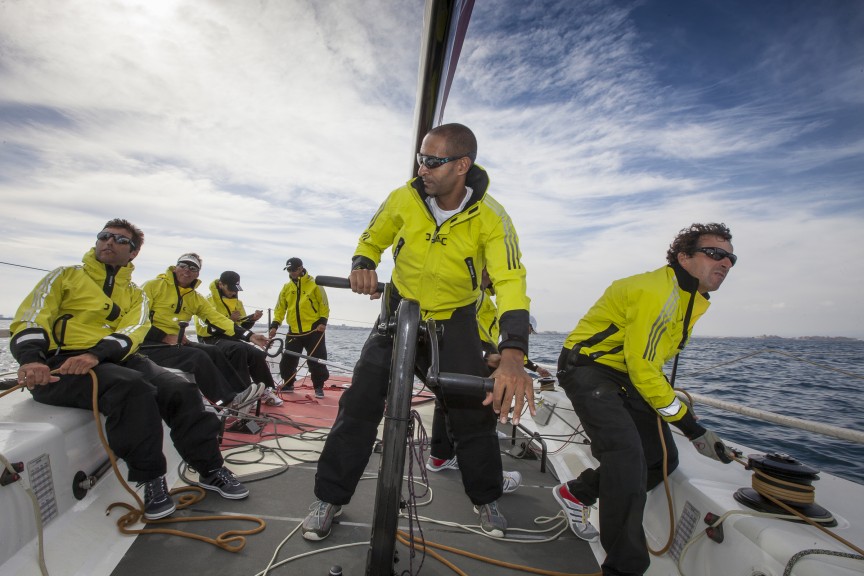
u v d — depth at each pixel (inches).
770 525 58.3
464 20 111.8
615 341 77.2
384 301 60.4
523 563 80.1
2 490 61.3
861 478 170.7
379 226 79.0
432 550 81.2
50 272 92.0
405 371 45.4
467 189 71.8
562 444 138.7
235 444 130.4
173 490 95.6
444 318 77.2
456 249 71.9
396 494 43.5
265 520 86.9
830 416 295.6
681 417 68.7
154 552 74.9
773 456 65.4
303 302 229.5
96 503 80.5
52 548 67.4
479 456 82.4
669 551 75.1
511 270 63.9
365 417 78.0
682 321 76.9
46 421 75.2
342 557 76.0
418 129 165.2
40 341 83.2
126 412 80.6
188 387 93.4
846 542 51.9
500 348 51.7
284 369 231.3
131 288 107.4
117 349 87.0
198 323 188.4
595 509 97.7
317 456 123.6
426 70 133.1
